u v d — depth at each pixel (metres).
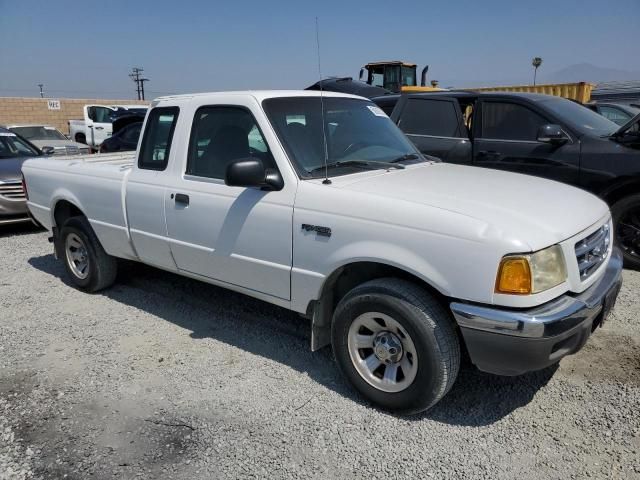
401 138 4.53
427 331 2.90
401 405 3.11
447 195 3.16
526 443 2.90
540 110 6.00
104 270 5.16
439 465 2.75
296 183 3.41
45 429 3.11
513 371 2.81
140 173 4.41
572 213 3.12
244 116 3.74
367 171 3.70
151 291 5.30
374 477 2.68
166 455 2.87
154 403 3.35
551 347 2.72
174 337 4.27
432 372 2.94
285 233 3.42
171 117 4.23
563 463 2.74
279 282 3.54
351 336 3.27
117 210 4.62
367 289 3.12
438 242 2.83
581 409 3.18
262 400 3.36
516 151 6.04
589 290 3.02
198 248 3.98
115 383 3.59
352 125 4.14
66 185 5.18
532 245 2.69
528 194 3.32
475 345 2.82
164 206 4.16
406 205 2.99
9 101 24.80
